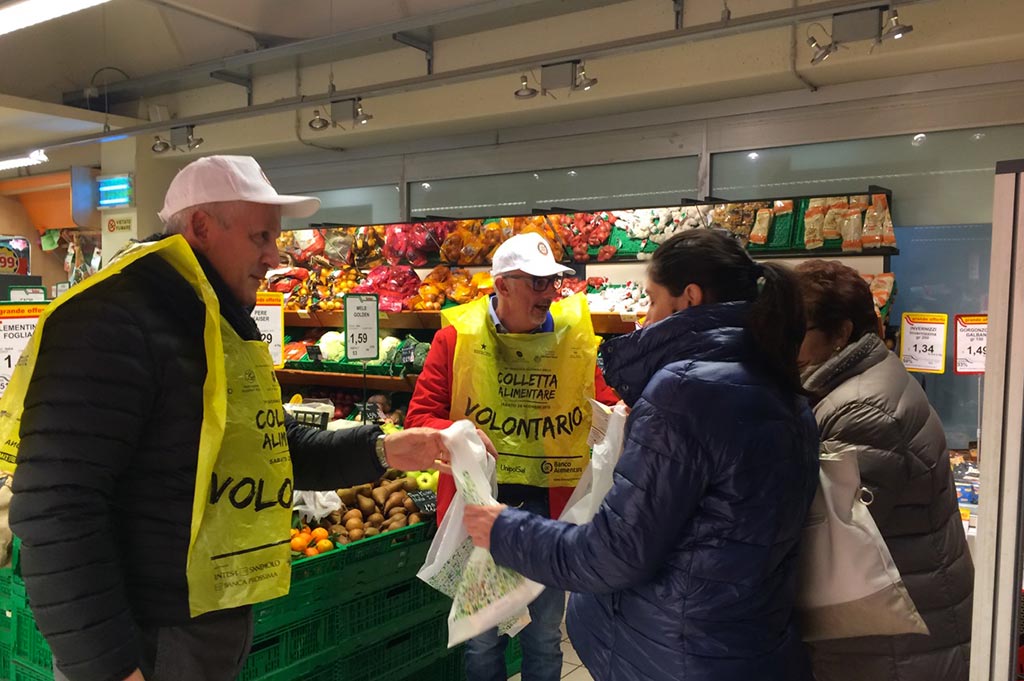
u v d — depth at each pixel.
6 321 2.94
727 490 1.37
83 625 1.30
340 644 2.68
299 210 1.63
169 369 1.40
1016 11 4.06
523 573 1.55
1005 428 1.11
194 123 6.70
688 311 1.47
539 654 2.58
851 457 1.53
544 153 6.14
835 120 4.94
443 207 6.77
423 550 2.97
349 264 5.68
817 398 1.56
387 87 5.64
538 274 2.54
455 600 1.70
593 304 4.57
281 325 3.60
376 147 7.09
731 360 1.43
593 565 1.43
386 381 5.09
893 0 3.88
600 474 1.69
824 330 1.83
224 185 1.50
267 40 6.66
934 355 3.44
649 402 1.42
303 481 1.89
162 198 8.50
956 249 4.24
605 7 5.50
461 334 2.63
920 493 1.68
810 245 4.08
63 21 7.46
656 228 4.51
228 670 1.55
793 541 1.44
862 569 1.51
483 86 5.98
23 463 1.32
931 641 1.69
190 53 7.23
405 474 3.30
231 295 1.56
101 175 8.55
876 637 1.68
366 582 2.75
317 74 7.01
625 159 5.77
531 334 2.63
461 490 1.75
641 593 1.46
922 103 4.65
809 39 4.39
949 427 4.20
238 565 1.50
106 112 7.95
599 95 5.43
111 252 8.55
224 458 1.49
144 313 1.38
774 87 5.05
